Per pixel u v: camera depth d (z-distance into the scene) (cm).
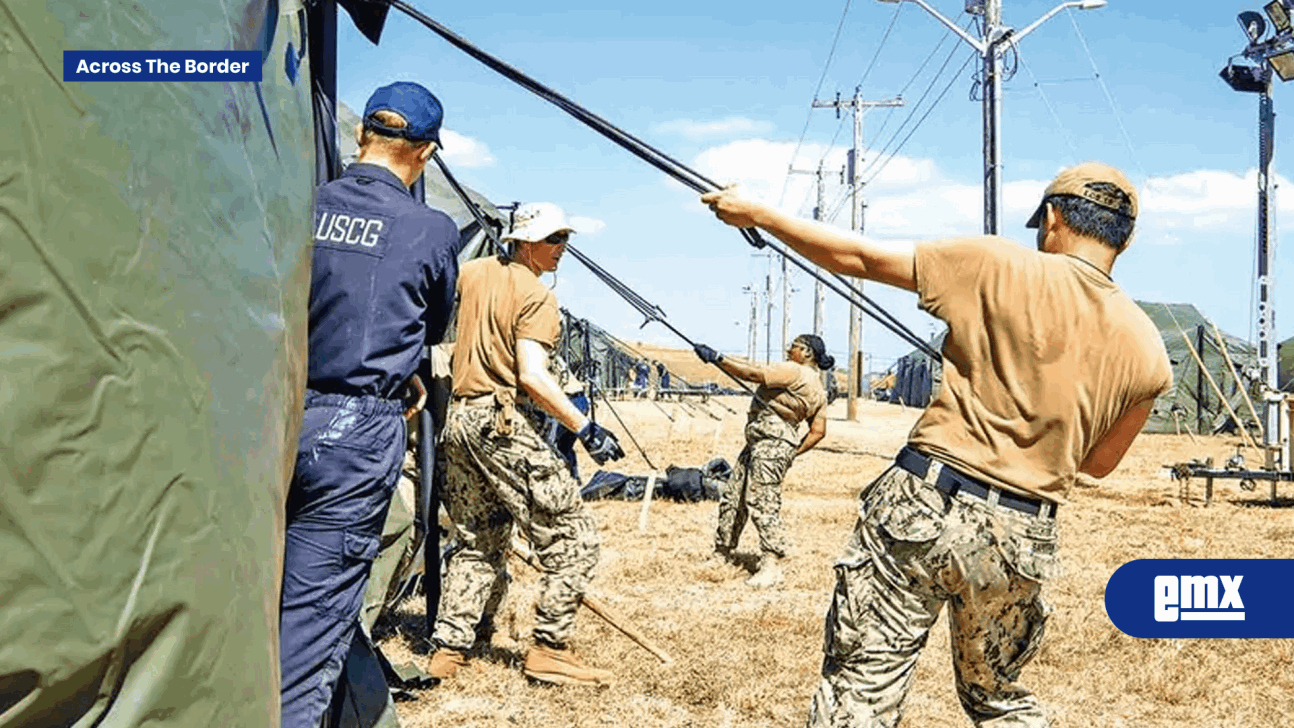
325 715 308
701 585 711
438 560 412
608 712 445
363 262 289
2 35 148
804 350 727
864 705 300
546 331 459
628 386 2986
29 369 145
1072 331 285
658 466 1545
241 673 179
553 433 480
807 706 462
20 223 147
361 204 299
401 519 503
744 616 617
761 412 718
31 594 144
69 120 156
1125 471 1756
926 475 292
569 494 474
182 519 167
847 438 2261
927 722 442
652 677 488
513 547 506
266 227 214
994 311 288
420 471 406
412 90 316
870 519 300
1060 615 623
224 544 176
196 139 189
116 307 159
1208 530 1027
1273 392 1645
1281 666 541
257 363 198
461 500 480
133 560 157
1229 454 2050
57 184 152
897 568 295
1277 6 1677
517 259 470
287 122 242
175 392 169
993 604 295
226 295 190
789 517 1038
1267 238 1706
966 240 296
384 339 287
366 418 283
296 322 234
